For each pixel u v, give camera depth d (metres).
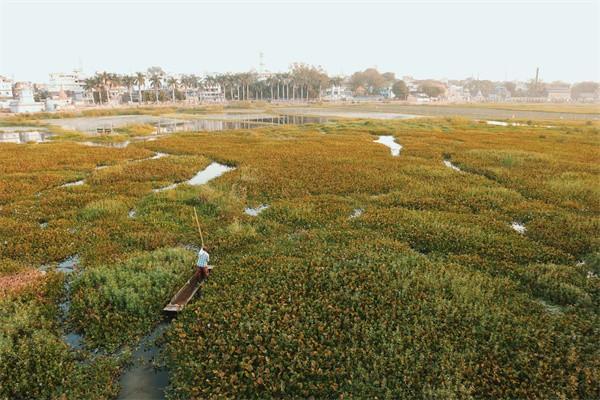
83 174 31.58
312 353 10.40
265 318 11.89
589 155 38.56
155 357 10.93
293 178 29.23
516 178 28.97
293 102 180.50
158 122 86.56
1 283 14.05
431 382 9.58
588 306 12.98
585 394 9.41
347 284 13.79
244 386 9.51
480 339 11.07
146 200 24.17
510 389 9.45
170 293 13.62
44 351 10.66
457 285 13.63
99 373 10.26
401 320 11.79
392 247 17.00
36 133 64.56
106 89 141.12
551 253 16.64
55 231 18.98
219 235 18.77
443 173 30.44
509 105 169.62
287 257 16.12
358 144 46.28
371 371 9.84
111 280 13.79
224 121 89.88
